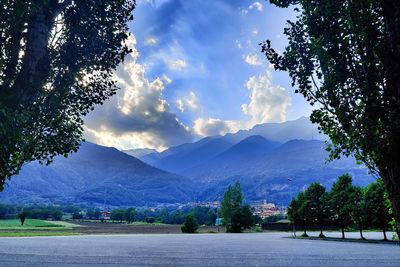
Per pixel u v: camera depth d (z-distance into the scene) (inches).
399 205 259.4
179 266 683.4
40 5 327.6
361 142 278.5
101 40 381.1
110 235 2568.9
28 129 334.6
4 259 759.1
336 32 297.1
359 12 285.9
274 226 4566.9
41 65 337.4
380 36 281.7
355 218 2263.8
